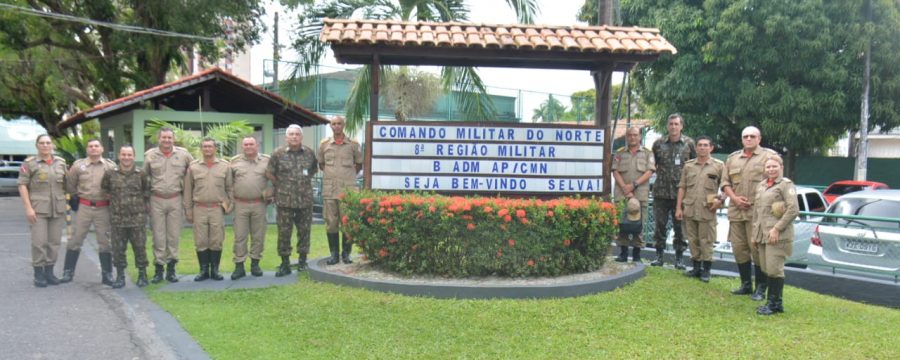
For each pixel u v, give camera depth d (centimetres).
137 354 517
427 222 684
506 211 674
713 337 543
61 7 1809
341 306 626
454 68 1262
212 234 769
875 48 1727
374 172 746
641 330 559
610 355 496
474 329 554
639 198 821
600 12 1018
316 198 1722
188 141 1266
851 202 853
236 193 779
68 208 826
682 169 800
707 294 695
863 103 1728
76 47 1906
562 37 745
